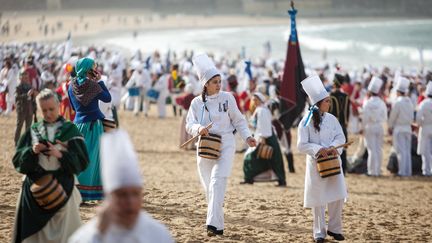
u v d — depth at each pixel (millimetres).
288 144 34125
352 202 25391
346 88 48281
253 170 28766
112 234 8008
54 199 12547
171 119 55594
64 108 30016
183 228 17828
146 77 55938
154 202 21406
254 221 19609
